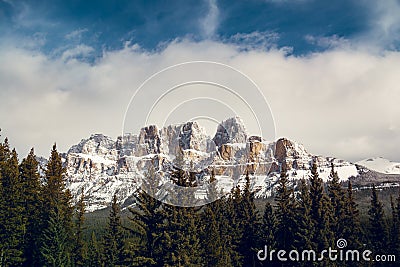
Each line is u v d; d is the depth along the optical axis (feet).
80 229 231.30
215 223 175.73
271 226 220.43
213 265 168.35
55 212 187.11
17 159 197.36
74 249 220.64
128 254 146.92
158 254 138.82
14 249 167.32
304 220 197.26
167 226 137.69
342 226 208.44
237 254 203.92
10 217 168.35
